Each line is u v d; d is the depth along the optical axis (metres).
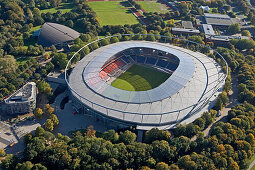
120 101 160.00
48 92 180.75
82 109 169.00
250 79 194.38
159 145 130.00
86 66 194.00
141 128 147.75
